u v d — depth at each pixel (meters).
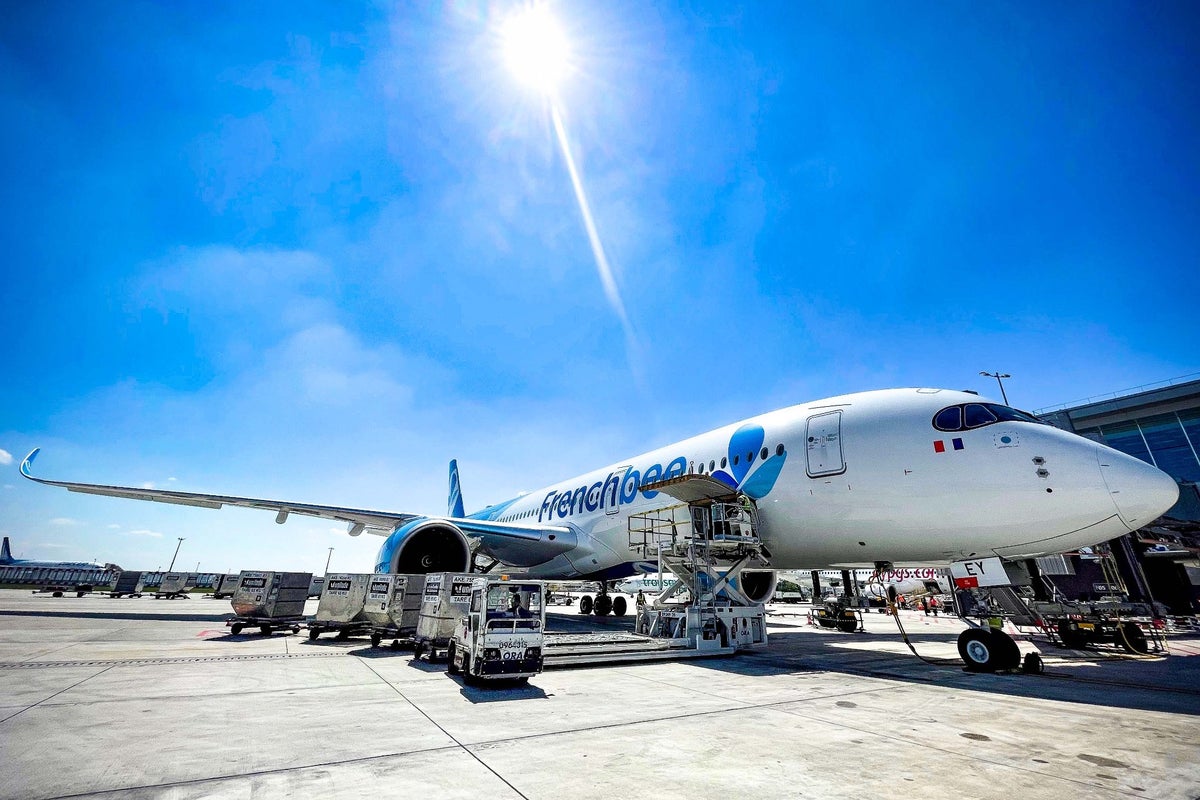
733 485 11.77
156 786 3.33
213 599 33.81
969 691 6.87
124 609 21.56
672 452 14.40
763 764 3.96
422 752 4.11
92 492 16.86
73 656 8.87
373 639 10.78
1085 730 4.97
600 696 6.38
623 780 3.59
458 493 33.22
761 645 11.26
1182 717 5.48
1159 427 35.62
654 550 12.16
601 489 16.38
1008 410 8.99
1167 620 23.38
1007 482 8.23
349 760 3.90
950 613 28.92
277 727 4.77
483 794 3.30
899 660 9.84
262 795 3.22
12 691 6.10
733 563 11.39
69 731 4.52
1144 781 3.68
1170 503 7.55
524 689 6.75
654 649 9.44
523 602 7.14
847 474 9.79
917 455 9.12
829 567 11.97
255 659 9.02
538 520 20.06
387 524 19.42
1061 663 10.17
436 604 9.16
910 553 9.55
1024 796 3.41
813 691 6.80
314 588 43.66
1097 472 7.74
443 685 6.93
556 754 4.12
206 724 4.83
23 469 15.97
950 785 3.59
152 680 6.93
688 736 4.68
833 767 3.91
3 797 3.10
